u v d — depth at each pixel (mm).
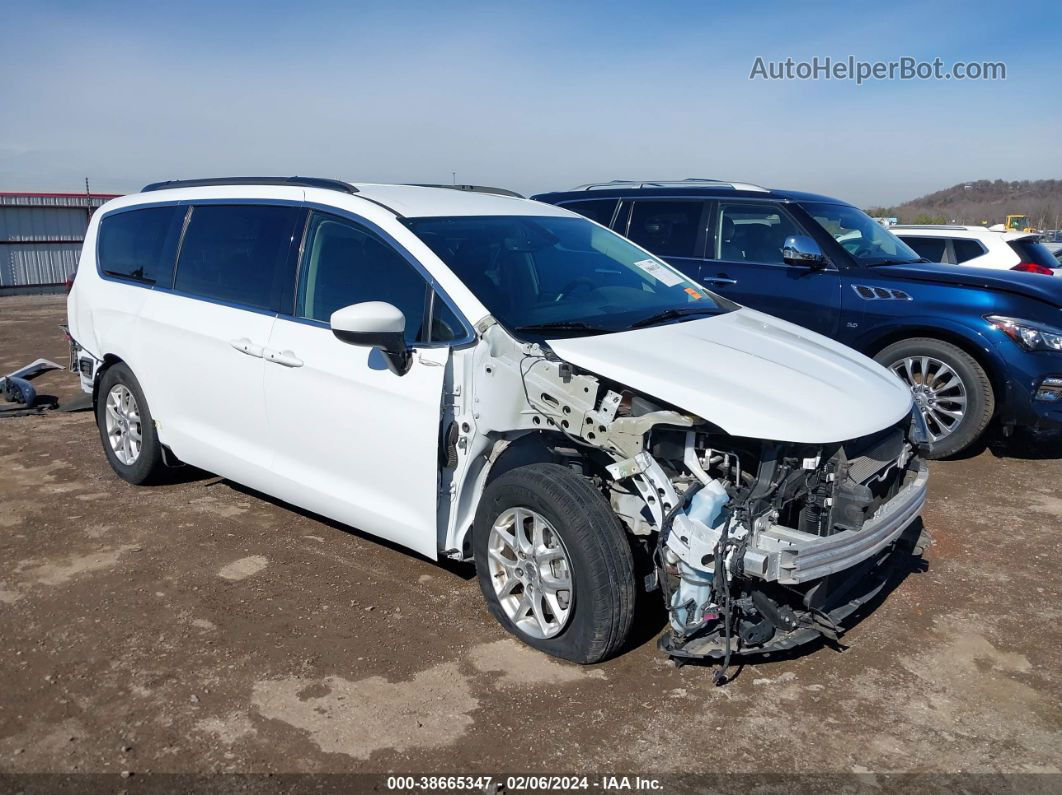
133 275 5203
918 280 6254
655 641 3619
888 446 3471
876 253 6832
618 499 3408
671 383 3225
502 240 4113
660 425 3248
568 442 3617
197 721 3043
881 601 4082
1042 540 4836
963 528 5004
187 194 5047
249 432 4438
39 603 3885
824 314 6523
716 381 3297
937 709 3207
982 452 6566
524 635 3551
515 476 3439
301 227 4289
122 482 5547
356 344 3451
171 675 3328
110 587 4055
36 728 2990
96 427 6965
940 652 3621
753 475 3262
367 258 3988
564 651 3402
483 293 3676
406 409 3658
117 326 5180
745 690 3299
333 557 4441
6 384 7707
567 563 3309
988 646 3676
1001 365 5867
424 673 3371
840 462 3176
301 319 4156
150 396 5016
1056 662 3553
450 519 3729
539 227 4414
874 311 6297
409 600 3982
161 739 2941
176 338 4750
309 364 4027
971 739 3029
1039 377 5801
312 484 4156
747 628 3211
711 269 7035
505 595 3617
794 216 6797
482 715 3109
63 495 5285
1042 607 4035
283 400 4180
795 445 3148
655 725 3068
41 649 3496
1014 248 10180
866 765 2877
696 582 3148
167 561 4352
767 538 3043
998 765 2889
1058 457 6445
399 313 3506
